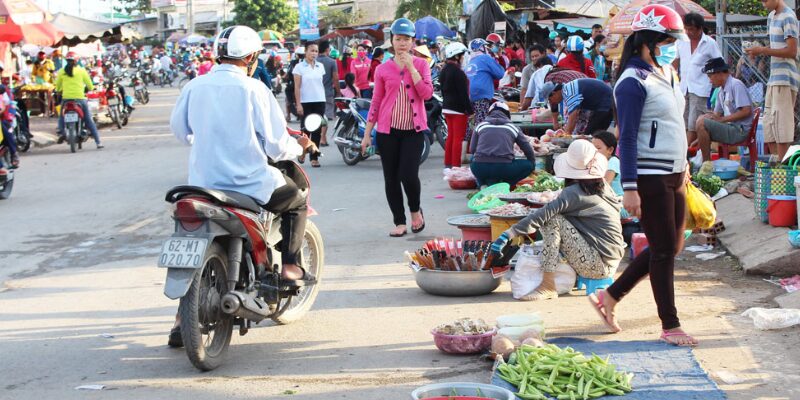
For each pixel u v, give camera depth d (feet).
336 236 30.09
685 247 26.05
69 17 90.22
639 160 16.78
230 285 16.81
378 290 22.75
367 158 52.19
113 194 42.06
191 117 17.10
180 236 15.93
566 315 19.76
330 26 189.06
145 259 27.86
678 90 17.12
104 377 16.57
